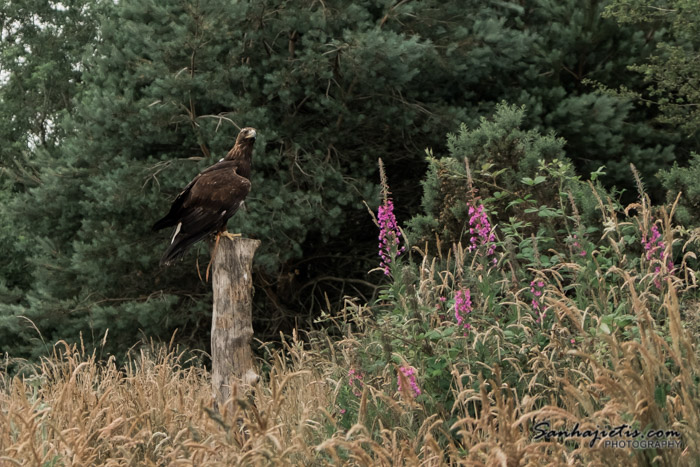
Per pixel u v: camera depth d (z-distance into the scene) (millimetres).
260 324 18031
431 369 5633
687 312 5520
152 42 15961
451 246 10562
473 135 11633
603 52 19266
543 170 10305
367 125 17531
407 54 15672
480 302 6070
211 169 8203
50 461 4629
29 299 17484
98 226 17312
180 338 16984
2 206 19375
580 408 4801
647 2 16766
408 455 4145
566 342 5344
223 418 4039
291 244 15828
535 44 18578
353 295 18719
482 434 4852
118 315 16125
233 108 16062
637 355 4742
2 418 5234
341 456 4820
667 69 16578
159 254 16391
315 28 16125
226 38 15875
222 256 6488
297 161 16156
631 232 7824
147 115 15656
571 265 5965
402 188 18344
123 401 6008
